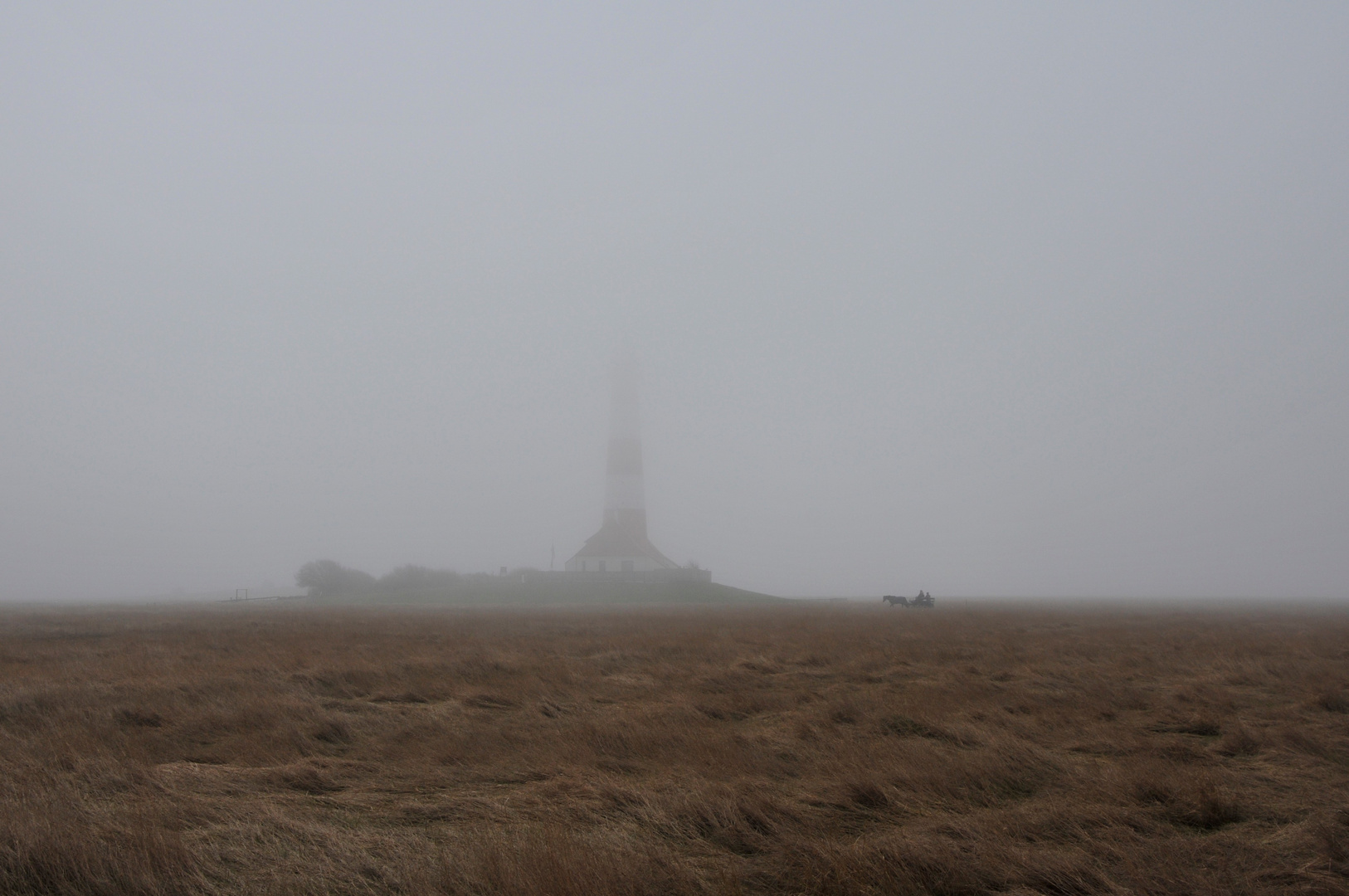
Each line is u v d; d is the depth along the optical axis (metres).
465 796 9.53
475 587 97.81
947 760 10.81
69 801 8.26
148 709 14.59
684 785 9.80
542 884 6.36
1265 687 19.16
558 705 16.05
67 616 56.09
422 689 18.14
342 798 9.49
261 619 49.91
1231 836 8.17
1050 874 6.92
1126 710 16.00
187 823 8.17
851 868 6.95
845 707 15.15
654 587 96.69
